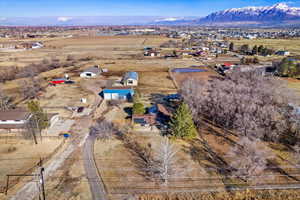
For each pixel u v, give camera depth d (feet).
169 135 106.11
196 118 118.01
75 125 120.67
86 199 68.80
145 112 133.08
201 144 98.94
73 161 88.22
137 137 106.01
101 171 81.92
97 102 156.35
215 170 81.30
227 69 237.25
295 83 188.14
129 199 68.64
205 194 70.44
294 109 115.65
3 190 73.15
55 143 102.12
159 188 73.10
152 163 85.66
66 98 164.76
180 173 79.82
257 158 80.18
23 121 110.73
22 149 97.09
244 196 69.46
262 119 102.94
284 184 73.61
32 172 81.82
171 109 132.98
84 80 214.90
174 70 256.52
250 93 124.67
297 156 86.12
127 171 81.71
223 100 115.96
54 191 72.23
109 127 115.34
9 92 176.45
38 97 165.37
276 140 98.37
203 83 161.79
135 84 193.88
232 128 111.55
